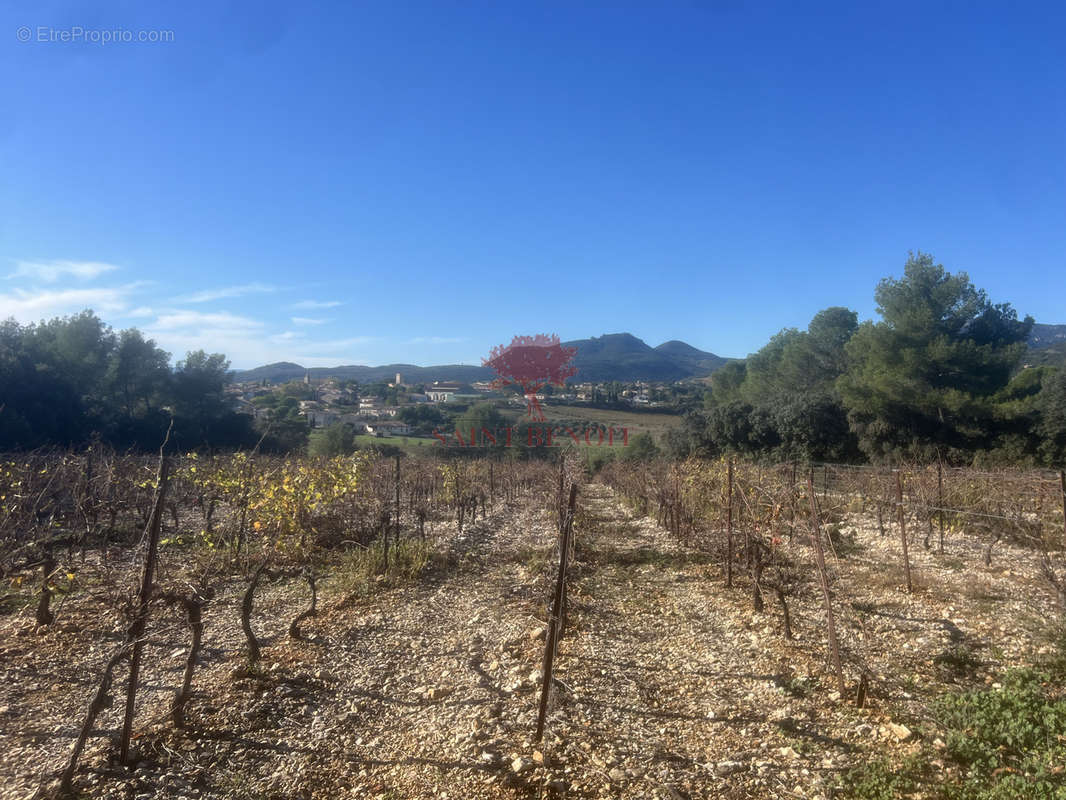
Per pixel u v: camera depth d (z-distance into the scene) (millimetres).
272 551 6836
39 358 25453
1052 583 7348
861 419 25266
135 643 3881
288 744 4234
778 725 4613
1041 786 3541
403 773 3936
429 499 16391
